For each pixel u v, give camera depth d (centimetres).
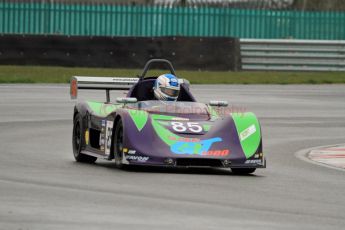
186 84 4700
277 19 13312
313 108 8062
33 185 3444
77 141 4638
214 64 11488
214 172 4128
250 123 4081
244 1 13525
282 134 6206
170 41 11444
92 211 2883
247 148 3972
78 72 10650
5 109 7138
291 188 3619
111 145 4169
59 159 4550
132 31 13075
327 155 5100
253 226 2714
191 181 3716
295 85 10388
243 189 3531
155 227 2636
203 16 13175
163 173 3962
